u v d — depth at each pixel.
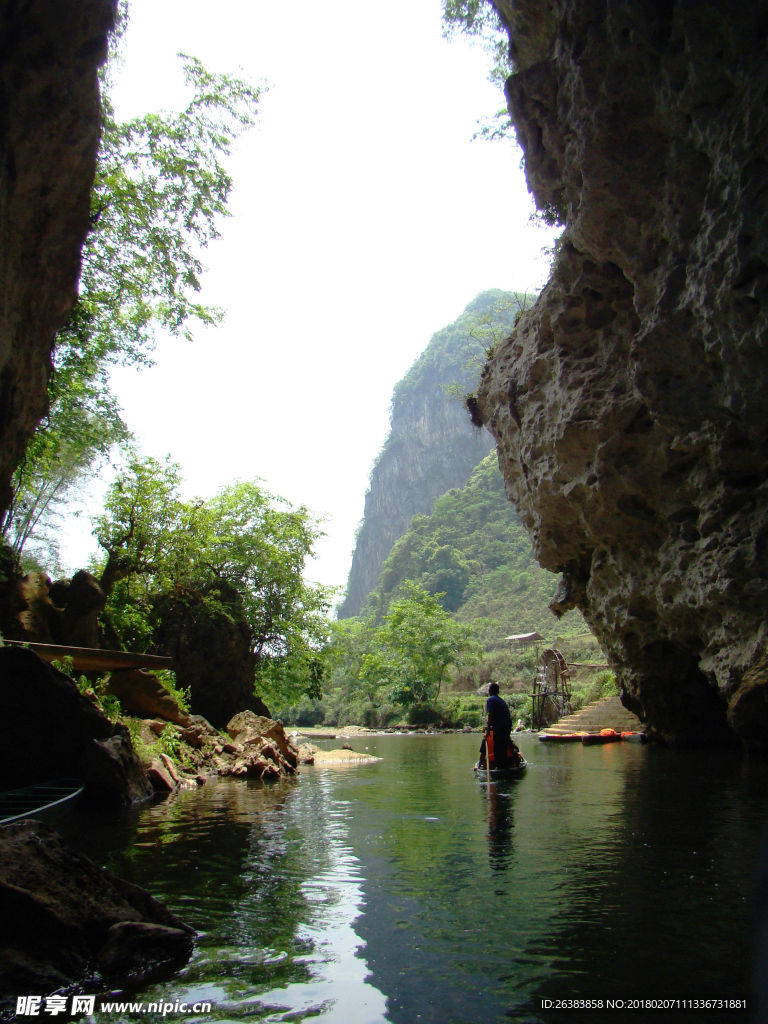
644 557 12.34
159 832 5.35
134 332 17.78
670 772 9.57
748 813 5.82
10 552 14.66
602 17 10.21
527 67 13.33
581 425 12.27
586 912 3.09
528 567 96.62
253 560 25.20
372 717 54.84
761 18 8.09
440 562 104.75
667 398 10.04
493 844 4.69
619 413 11.58
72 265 10.43
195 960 2.57
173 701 12.04
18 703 7.02
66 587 14.77
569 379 12.80
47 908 2.50
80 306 15.19
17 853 2.71
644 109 10.04
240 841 4.93
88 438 18.45
